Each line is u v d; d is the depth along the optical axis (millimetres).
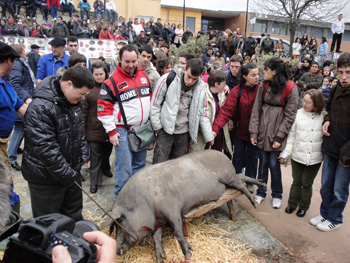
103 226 2666
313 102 3365
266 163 3920
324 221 3469
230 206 3518
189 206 3035
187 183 3039
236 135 4168
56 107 2324
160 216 2797
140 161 3826
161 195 2809
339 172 3182
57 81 2363
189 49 10961
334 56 14234
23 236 1045
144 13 22078
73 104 2521
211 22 29688
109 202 3867
